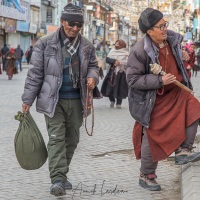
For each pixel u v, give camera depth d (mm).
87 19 98188
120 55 19016
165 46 7766
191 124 7652
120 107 19359
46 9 84500
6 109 18312
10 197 8000
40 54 7793
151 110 7684
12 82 32094
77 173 9383
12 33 68375
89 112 7996
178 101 7719
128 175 9242
